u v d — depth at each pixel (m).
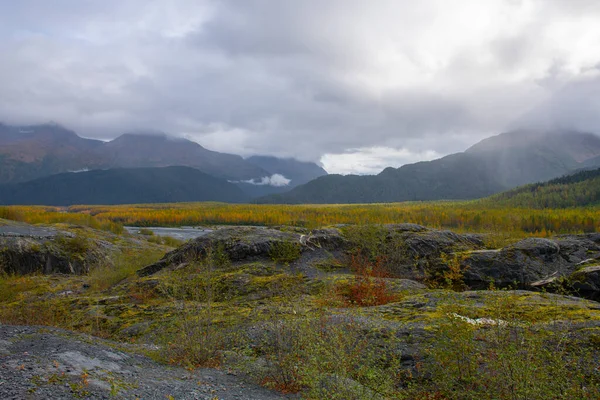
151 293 19.44
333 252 25.83
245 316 13.66
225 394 7.55
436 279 23.62
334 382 7.23
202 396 7.24
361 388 7.21
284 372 8.49
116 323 15.14
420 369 8.94
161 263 25.91
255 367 9.20
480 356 8.10
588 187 162.62
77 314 16.50
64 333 10.61
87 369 7.50
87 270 32.94
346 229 28.45
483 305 12.16
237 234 27.36
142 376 7.91
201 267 15.39
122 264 30.28
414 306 14.16
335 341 7.88
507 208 146.38
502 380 7.12
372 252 24.75
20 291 23.78
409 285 18.91
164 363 9.49
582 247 26.00
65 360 7.79
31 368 6.93
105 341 10.98
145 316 15.70
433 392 8.29
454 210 137.38
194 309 11.98
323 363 7.38
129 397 6.47
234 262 24.59
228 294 18.14
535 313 11.85
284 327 10.28
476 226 97.38
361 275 20.39
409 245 25.86
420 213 127.31
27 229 37.56
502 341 7.75
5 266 29.00
